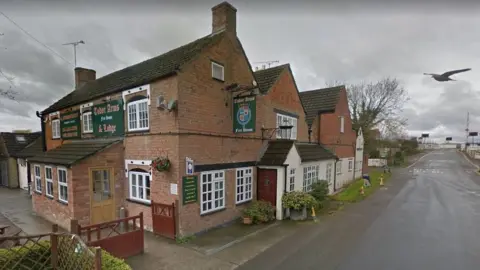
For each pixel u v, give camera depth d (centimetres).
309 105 1978
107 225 657
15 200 1521
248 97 959
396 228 966
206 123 915
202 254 719
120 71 1458
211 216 933
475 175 2762
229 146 1018
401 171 3209
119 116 1023
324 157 1603
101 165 956
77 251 485
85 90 1515
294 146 1210
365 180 1978
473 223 1030
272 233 903
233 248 765
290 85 1473
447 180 2380
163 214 842
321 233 906
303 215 1073
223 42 995
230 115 1023
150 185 907
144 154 930
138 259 682
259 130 1191
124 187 1019
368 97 4156
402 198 1556
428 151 7794
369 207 1318
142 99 938
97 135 1143
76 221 599
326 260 688
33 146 1944
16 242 630
